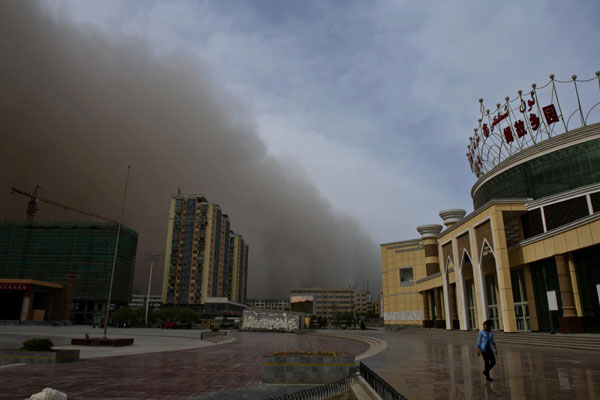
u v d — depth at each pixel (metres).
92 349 29.00
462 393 10.20
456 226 43.22
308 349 31.69
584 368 14.69
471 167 49.78
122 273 129.12
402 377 13.10
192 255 126.25
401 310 69.88
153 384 14.62
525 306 34.72
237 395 12.72
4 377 16.00
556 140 35.97
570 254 29.17
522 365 15.80
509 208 34.69
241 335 57.69
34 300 97.62
